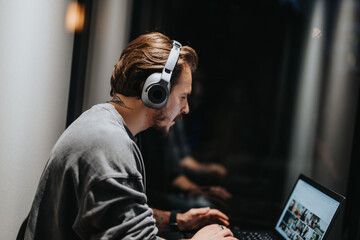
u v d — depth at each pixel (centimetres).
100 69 155
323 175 195
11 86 95
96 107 93
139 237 79
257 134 306
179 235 131
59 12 120
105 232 78
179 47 95
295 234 115
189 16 312
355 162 167
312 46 236
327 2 217
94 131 85
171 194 212
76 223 81
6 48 91
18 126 100
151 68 90
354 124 174
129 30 171
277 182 293
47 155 121
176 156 212
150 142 208
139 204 83
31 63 104
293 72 281
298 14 276
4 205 96
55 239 90
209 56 333
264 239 122
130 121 96
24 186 107
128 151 85
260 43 335
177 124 214
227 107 299
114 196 79
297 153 246
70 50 134
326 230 100
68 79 135
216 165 221
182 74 95
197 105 300
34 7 103
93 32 149
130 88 92
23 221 108
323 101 209
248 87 296
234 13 338
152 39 94
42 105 114
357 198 165
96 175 80
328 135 197
